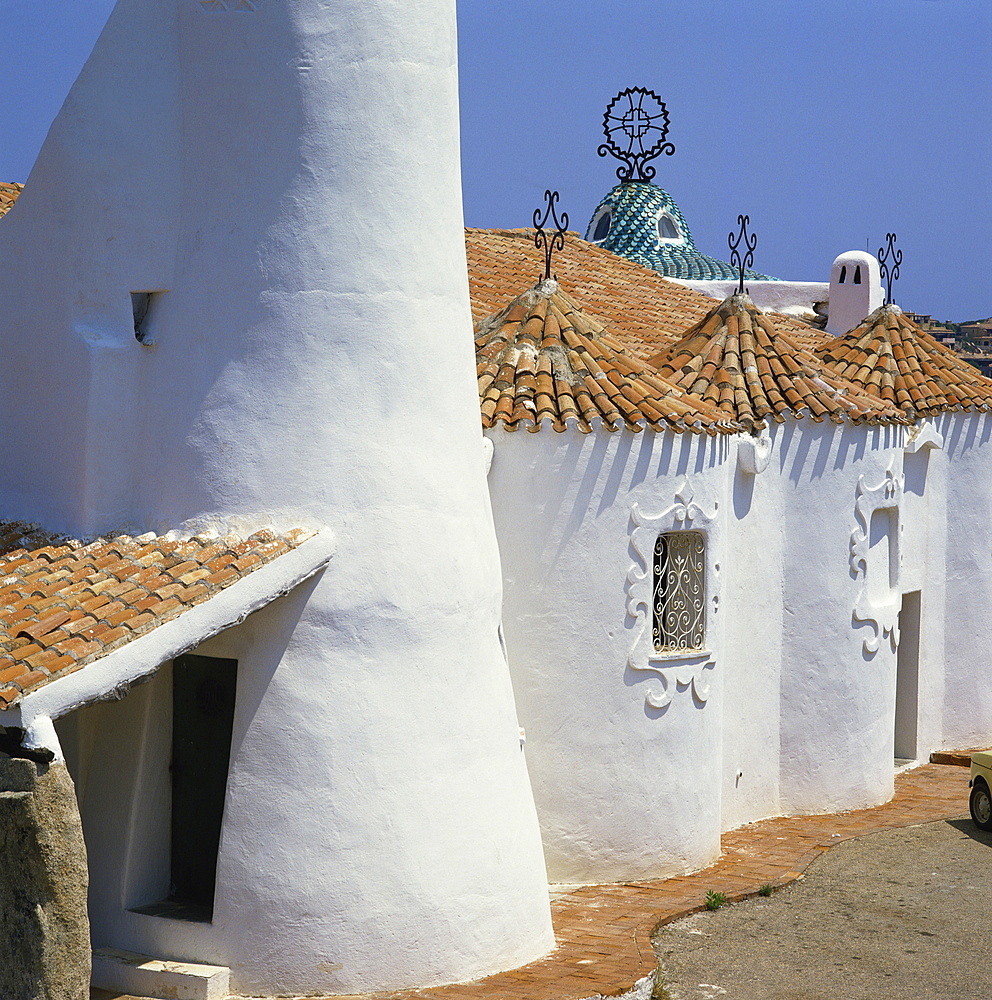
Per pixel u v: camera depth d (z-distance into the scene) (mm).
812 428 19172
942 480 23516
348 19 12742
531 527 15594
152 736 12945
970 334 84562
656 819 16078
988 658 24172
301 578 12273
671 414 15961
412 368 13031
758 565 18812
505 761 13273
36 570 12430
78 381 13188
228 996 12094
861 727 19844
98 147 13234
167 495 12914
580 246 26312
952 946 14648
